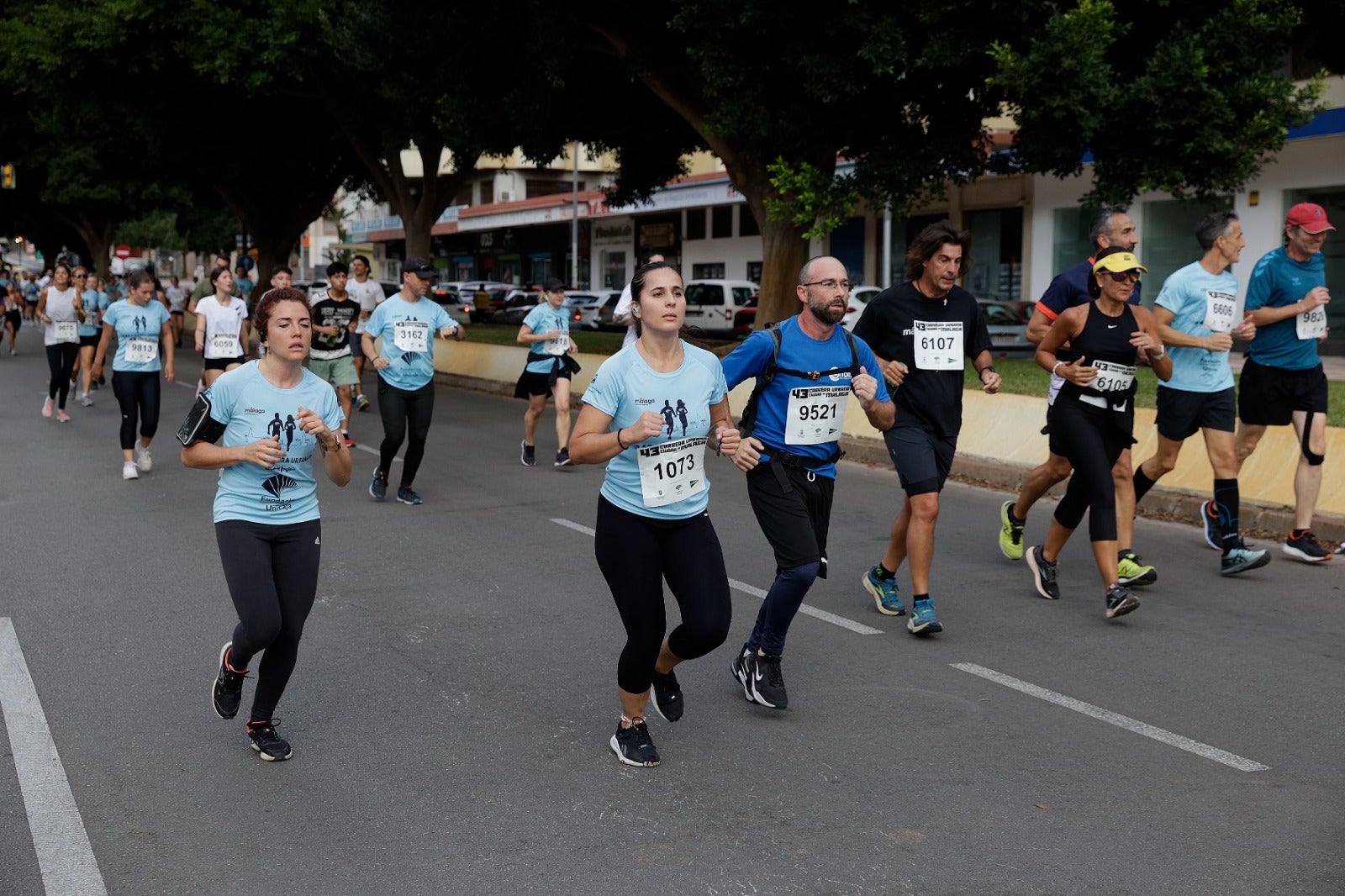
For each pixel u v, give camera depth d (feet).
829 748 15.84
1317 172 80.48
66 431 47.85
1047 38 46.06
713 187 136.67
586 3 59.41
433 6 63.67
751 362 17.37
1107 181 50.16
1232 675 18.80
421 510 32.22
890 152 54.08
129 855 12.89
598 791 14.49
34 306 138.41
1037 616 22.16
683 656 15.24
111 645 20.36
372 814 13.85
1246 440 26.45
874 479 38.09
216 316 39.75
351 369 45.03
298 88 93.35
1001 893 11.98
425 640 20.68
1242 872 12.41
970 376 53.06
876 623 21.76
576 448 14.30
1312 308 25.02
